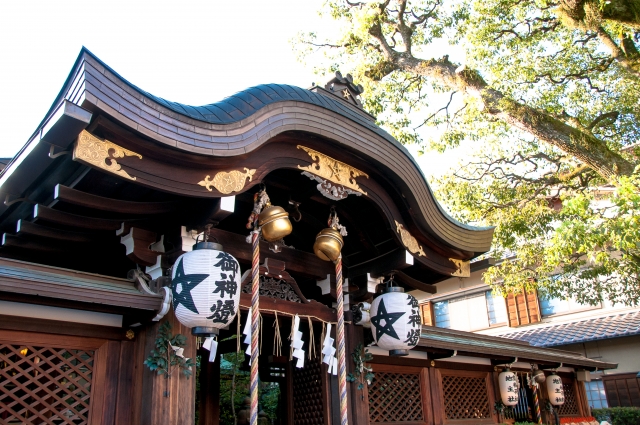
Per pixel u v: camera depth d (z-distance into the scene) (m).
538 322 16.28
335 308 6.11
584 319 15.48
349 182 5.29
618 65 10.05
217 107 4.29
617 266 9.48
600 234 6.01
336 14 11.87
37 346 4.11
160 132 3.64
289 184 5.45
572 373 11.87
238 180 4.30
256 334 4.67
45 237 4.49
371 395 6.72
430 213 5.92
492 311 17.66
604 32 8.81
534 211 10.88
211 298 4.13
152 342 4.39
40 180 4.09
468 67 10.11
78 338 4.31
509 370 9.23
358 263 6.37
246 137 4.18
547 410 10.22
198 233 4.56
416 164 5.70
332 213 5.61
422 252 6.14
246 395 11.84
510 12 9.99
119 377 4.41
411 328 5.80
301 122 4.65
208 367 7.71
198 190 4.01
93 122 3.39
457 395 8.21
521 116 9.30
